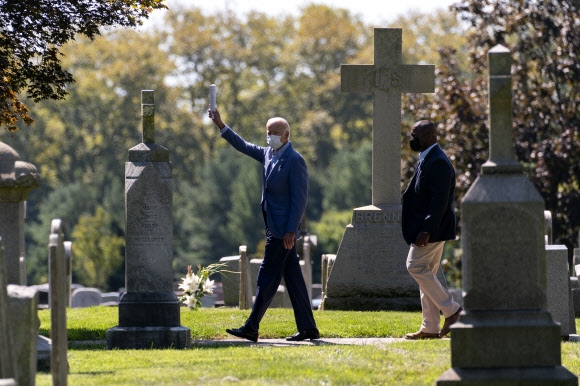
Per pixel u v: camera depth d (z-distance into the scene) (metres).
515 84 59.78
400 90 30.16
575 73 56.38
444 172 20.06
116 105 137.50
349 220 108.38
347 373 16.17
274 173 21.22
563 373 13.72
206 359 17.84
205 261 125.12
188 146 139.00
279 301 35.84
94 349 20.56
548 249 21.75
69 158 139.88
